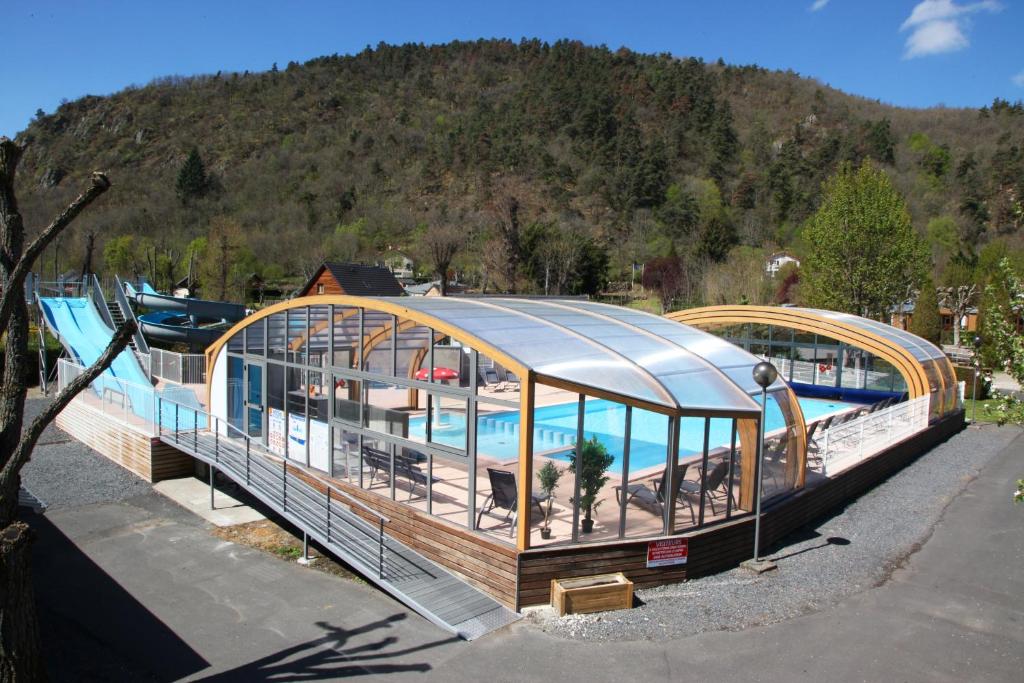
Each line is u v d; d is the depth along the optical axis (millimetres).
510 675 7148
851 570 9977
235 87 154375
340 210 96188
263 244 75562
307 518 10758
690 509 9812
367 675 7207
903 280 35656
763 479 11094
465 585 9133
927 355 20297
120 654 7734
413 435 12719
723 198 96500
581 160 104312
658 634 7980
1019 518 12492
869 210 33406
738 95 143375
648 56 164500
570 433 16000
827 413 22047
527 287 57031
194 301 34438
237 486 14656
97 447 17281
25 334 6637
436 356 14203
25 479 14758
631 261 73375
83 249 58719
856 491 14008
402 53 177375
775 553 10641
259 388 14445
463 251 67188
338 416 11984
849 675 7164
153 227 79375
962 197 86688
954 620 8469
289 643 7980
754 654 7566
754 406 10039
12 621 6094
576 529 8906
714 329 28094
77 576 9984
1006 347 8242
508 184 79938
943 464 16781
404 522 10250
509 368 8711
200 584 9742
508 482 9156
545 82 145625
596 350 9969
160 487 14477
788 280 53969
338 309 12453
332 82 160500
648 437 15867
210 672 7336
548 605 8648
